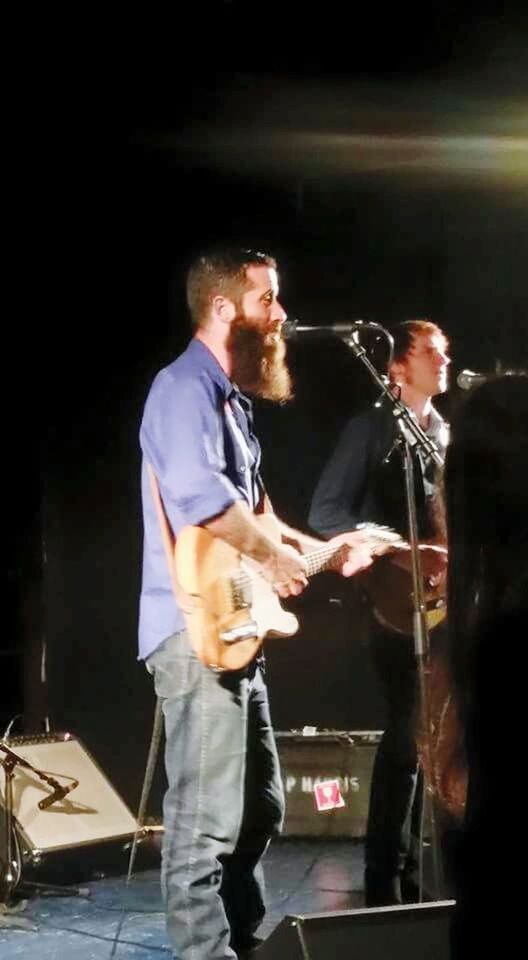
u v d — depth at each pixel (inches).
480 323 241.0
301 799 213.0
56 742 191.0
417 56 214.2
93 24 204.8
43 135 226.1
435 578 152.7
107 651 251.9
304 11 207.2
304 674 251.9
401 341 162.1
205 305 129.7
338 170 238.2
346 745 211.5
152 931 161.2
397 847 155.6
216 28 209.2
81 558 251.4
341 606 250.1
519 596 53.1
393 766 155.2
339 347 246.4
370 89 221.0
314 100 223.6
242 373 130.0
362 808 211.5
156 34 208.8
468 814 52.9
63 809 181.3
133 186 238.2
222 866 124.9
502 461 54.5
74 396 247.6
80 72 214.7
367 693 249.4
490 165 233.8
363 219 243.1
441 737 58.8
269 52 213.8
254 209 243.0
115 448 249.9
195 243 243.4
